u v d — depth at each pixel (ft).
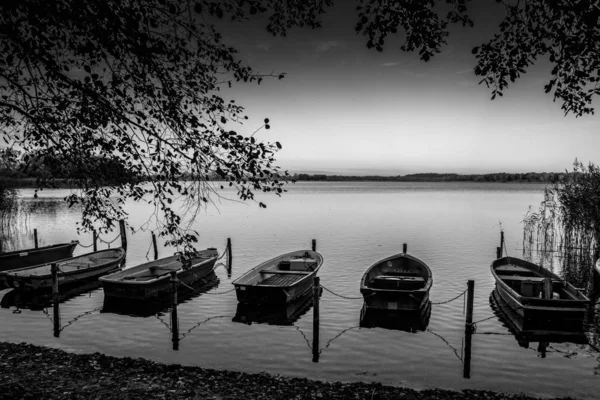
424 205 278.05
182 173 24.99
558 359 43.50
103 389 32.50
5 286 72.84
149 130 24.04
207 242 120.37
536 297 55.93
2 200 128.36
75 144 25.23
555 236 122.11
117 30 20.97
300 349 45.83
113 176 26.00
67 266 75.61
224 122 24.07
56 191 378.73
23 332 50.75
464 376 39.60
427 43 22.80
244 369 40.78
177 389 33.22
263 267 71.31
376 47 23.34
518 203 298.56
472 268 87.81
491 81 23.80
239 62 23.54
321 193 525.75
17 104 23.94
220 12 20.74
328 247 111.86
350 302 63.93
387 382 38.27
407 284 60.54
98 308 60.95
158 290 64.23
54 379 34.30
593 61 21.56
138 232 142.61
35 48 21.80
